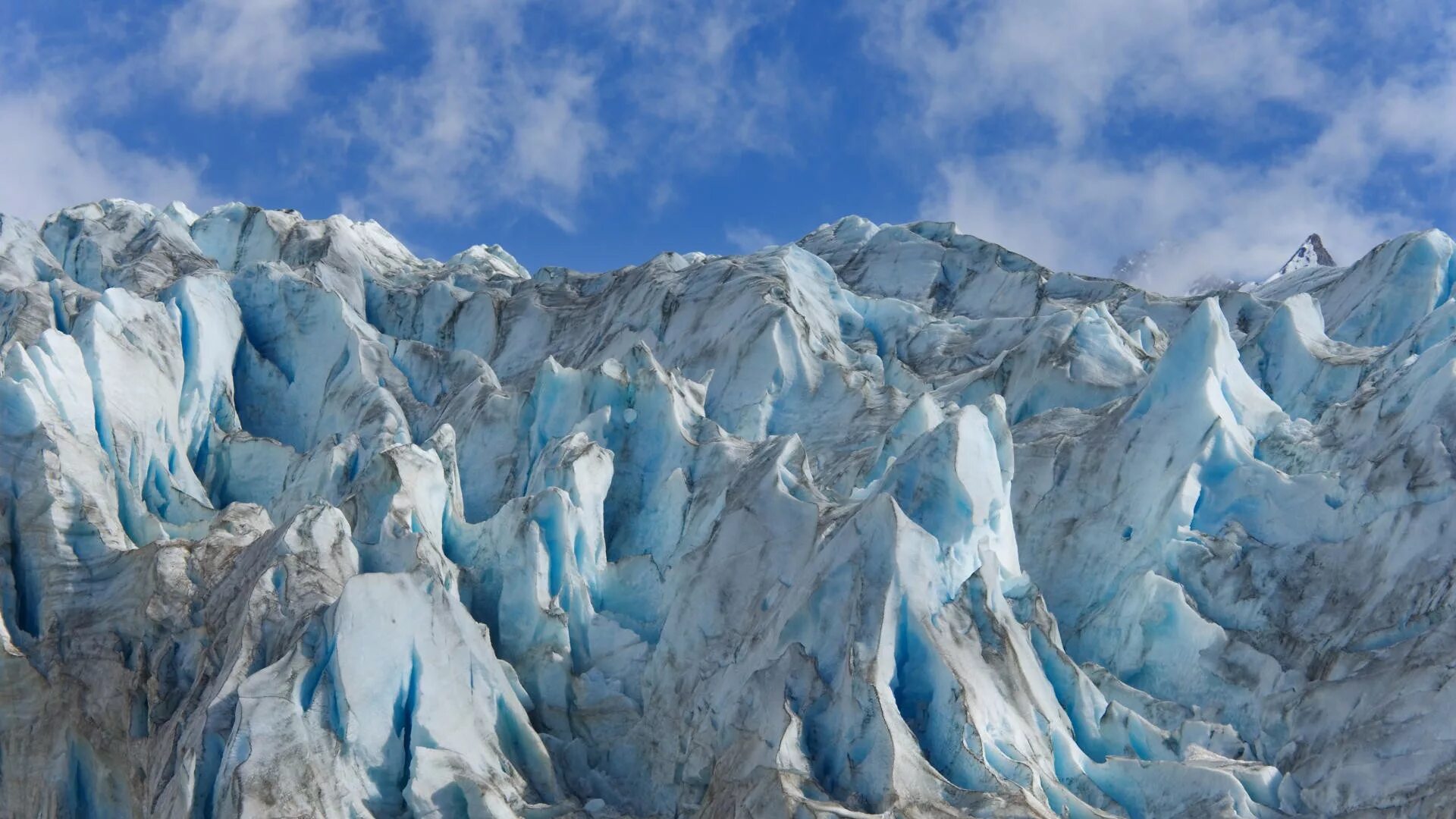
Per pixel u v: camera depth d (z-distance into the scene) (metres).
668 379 31.72
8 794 23.98
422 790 20.20
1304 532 24.38
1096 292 40.66
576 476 27.69
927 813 18.33
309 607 22.41
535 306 42.50
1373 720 19.94
